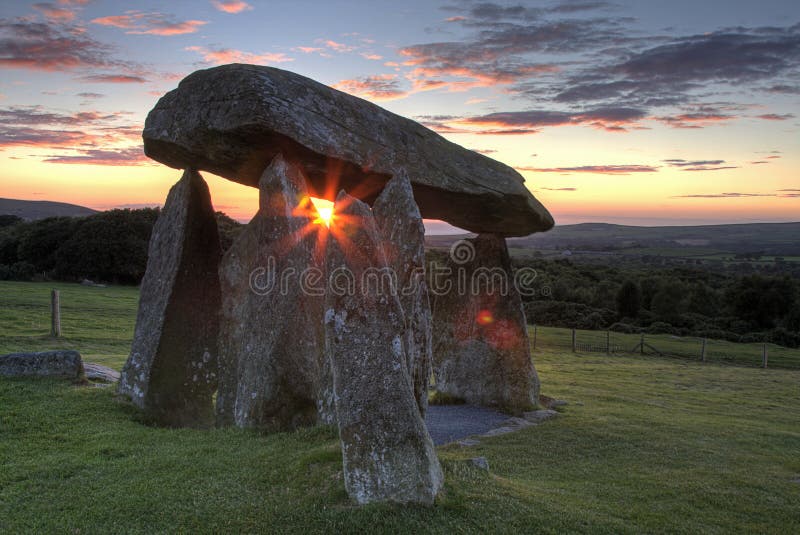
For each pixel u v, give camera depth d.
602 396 20.25
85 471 8.77
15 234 53.62
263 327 11.73
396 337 8.02
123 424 11.37
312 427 10.91
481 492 8.53
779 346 38.97
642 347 34.28
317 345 11.66
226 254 13.46
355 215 8.32
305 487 8.09
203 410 13.47
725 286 57.47
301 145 11.36
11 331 22.64
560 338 38.16
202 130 11.64
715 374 27.11
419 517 7.34
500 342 17.72
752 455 13.12
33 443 9.91
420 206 14.87
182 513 7.45
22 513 7.38
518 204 15.34
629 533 8.09
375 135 12.71
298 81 11.81
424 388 9.75
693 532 8.48
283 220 11.73
